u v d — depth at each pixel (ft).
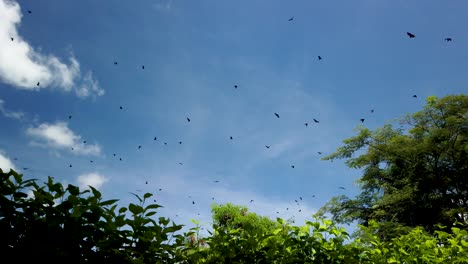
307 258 7.91
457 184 57.06
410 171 60.90
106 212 6.08
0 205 5.16
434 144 58.44
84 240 5.56
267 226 44.96
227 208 47.01
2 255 5.06
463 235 9.11
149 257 6.11
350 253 7.91
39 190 5.68
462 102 59.72
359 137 68.64
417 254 8.89
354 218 66.64
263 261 7.45
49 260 5.29
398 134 68.23
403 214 59.26
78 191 5.85
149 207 6.34
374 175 69.82
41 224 5.29
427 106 63.52
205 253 7.22
